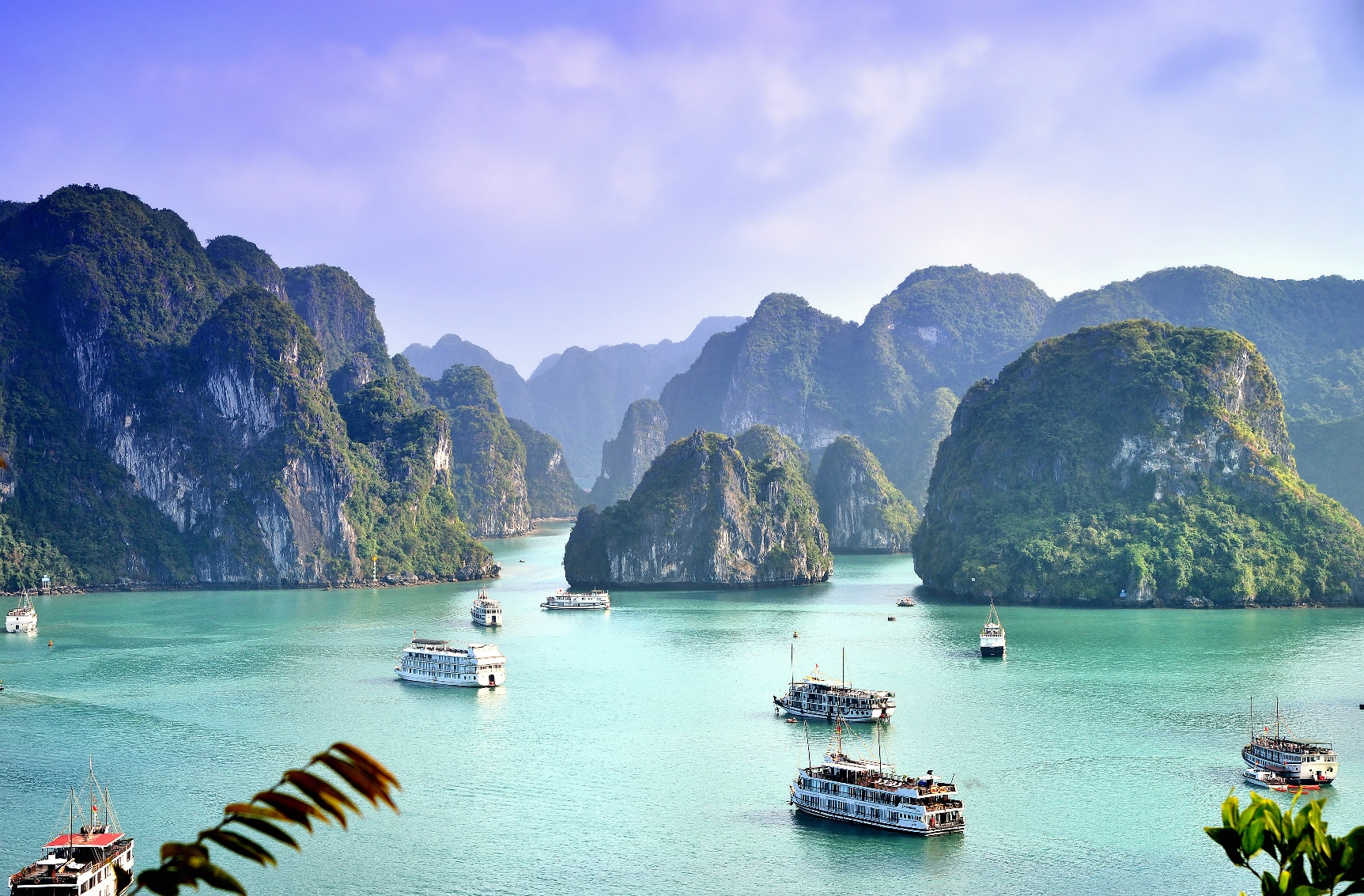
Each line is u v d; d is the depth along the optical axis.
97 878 113.56
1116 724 173.00
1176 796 141.38
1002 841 128.12
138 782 149.75
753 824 134.12
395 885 118.62
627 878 119.69
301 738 171.00
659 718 181.62
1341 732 167.75
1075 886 116.62
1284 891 26.59
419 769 155.50
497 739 170.25
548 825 134.75
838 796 134.62
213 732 174.12
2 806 140.75
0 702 193.50
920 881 117.88
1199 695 191.50
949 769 152.62
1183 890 115.50
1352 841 26.19
